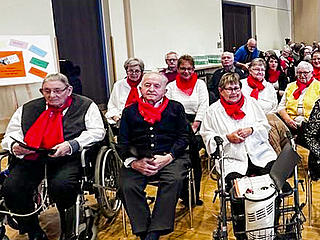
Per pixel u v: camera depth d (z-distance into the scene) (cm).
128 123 225
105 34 530
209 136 228
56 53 436
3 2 380
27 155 217
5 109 394
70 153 210
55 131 219
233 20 870
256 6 924
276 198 175
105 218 258
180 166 218
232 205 189
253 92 317
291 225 181
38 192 219
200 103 314
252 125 230
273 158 228
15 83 385
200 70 677
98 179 221
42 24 424
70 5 486
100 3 523
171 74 379
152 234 197
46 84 215
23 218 215
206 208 265
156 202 206
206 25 738
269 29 1005
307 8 1107
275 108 320
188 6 673
